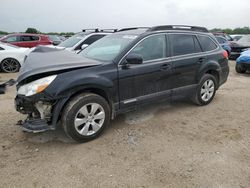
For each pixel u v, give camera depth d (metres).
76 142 3.83
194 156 3.46
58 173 3.09
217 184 2.89
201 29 5.52
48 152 3.56
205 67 5.24
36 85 3.41
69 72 3.57
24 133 4.12
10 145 3.73
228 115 5.00
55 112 3.50
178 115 4.95
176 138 3.98
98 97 3.80
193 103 5.63
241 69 9.75
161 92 4.62
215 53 5.51
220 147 3.70
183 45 4.96
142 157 3.44
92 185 2.87
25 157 3.43
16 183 2.90
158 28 4.66
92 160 3.37
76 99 3.62
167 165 3.25
